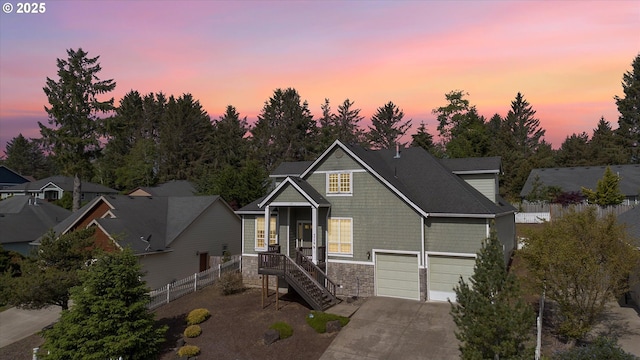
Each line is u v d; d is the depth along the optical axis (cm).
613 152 6712
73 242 2070
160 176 7188
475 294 1145
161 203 3052
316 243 2130
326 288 2098
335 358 1517
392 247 2086
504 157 6562
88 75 4588
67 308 1945
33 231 3428
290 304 2072
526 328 1087
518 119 9200
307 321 1812
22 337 2011
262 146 7400
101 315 1499
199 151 7562
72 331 1456
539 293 1402
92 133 4616
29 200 3919
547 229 1433
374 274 2117
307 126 7675
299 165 2980
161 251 2547
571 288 1400
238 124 8394
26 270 1895
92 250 2139
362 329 1714
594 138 7850
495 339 1100
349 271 2166
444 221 2019
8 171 7056
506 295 1127
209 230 3030
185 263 2778
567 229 1395
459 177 2578
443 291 2011
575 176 4588
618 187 3956
